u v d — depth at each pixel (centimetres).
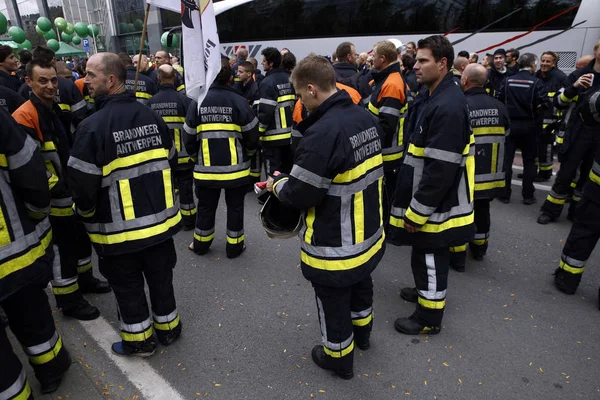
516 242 456
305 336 308
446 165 244
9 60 430
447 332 309
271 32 1109
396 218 289
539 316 327
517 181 672
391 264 418
